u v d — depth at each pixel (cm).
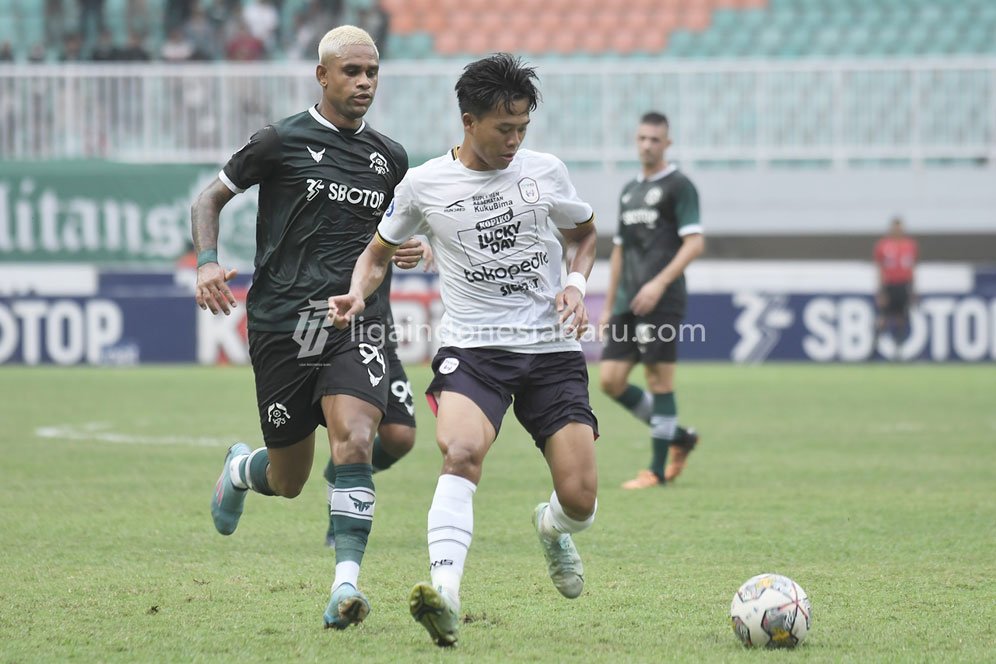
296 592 1928
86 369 6838
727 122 8062
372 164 1892
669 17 9344
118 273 7069
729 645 1614
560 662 1520
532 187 1756
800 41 9238
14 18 8650
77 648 1589
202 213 1842
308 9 8550
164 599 1878
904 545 2347
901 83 8044
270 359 1838
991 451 3800
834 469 3419
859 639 1647
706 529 2516
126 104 7662
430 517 1645
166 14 8469
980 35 9150
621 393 3206
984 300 7262
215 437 4066
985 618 1773
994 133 8044
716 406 5131
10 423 4438
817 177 8181
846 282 7344
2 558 2200
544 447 1747
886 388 5894
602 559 2214
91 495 2930
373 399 1783
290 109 7688
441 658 1534
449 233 1752
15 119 7600
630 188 3203
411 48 9331
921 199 8162
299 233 1841
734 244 8475
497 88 1658
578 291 1753
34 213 7412
